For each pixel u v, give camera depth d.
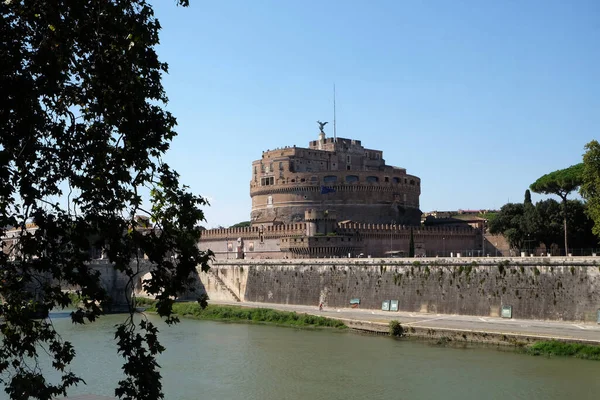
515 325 86.62
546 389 60.09
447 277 101.12
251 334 96.06
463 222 177.50
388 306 107.69
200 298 27.12
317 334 94.56
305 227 151.00
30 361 70.94
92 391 59.97
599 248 128.88
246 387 63.31
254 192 191.88
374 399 58.47
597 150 95.25
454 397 58.44
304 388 62.62
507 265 94.38
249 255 165.12
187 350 82.94
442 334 85.56
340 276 117.44
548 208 134.25
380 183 178.75
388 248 150.12
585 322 85.19
